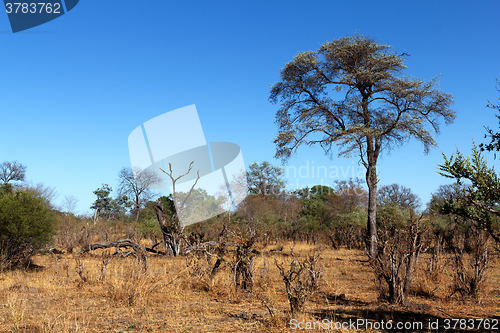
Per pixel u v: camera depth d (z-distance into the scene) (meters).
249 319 6.33
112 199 54.09
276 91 21.41
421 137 18.72
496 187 5.17
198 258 10.35
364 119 19.69
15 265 13.41
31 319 6.12
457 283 8.66
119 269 12.21
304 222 33.12
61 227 24.20
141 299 7.77
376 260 8.07
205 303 7.68
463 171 5.39
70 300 8.03
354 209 35.97
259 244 18.78
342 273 12.58
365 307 7.35
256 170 46.16
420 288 8.94
